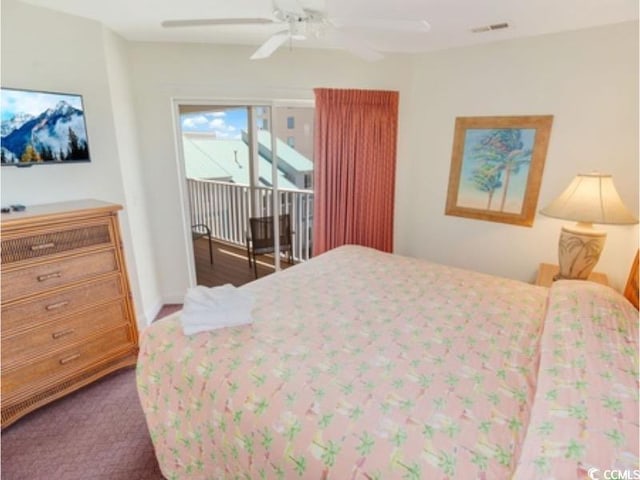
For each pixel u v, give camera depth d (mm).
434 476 905
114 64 2557
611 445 833
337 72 3223
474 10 2092
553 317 1521
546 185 2719
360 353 1433
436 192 3396
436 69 3164
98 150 2494
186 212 3299
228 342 1497
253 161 3680
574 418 935
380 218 3570
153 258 3205
